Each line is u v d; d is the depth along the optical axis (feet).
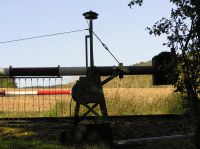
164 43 22.40
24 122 38.37
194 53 21.95
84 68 32.55
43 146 26.43
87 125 28.09
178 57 22.24
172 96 50.55
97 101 29.73
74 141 28.02
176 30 22.09
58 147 26.37
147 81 116.47
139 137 31.50
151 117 41.39
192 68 22.02
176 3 21.94
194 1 21.47
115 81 118.42
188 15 21.72
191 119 23.04
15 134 32.27
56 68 33.06
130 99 50.57
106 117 29.66
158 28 22.25
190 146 27.07
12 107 63.10
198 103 22.35
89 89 29.71
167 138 29.58
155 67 30.48
